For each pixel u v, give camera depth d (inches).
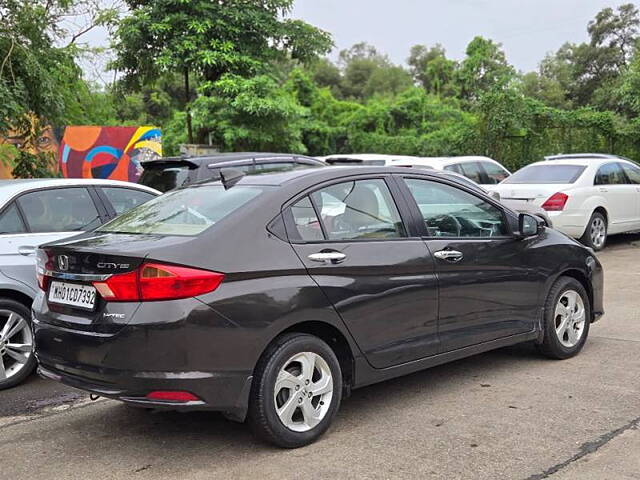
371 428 172.1
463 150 879.1
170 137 864.3
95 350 149.0
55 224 237.0
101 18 494.0
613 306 305.3
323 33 745.0
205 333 145.6
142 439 171.3
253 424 156.0
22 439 174.9
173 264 145.5
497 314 205.3
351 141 1131.3
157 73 707.4
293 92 1164.5
